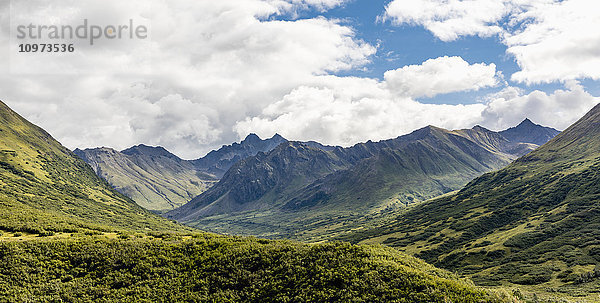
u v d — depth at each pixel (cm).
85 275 6366
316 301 4931
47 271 6334
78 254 6869
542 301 4894
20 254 6569
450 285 4638
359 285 4966
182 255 6962
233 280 6044
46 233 9144
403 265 5619
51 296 5772
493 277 12506
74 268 6488
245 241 7650
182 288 6022
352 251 6062
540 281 10762
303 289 5281
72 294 5847
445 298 4297
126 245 7269
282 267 6059
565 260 12369
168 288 6034
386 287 4806
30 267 6347
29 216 11394
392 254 6209
